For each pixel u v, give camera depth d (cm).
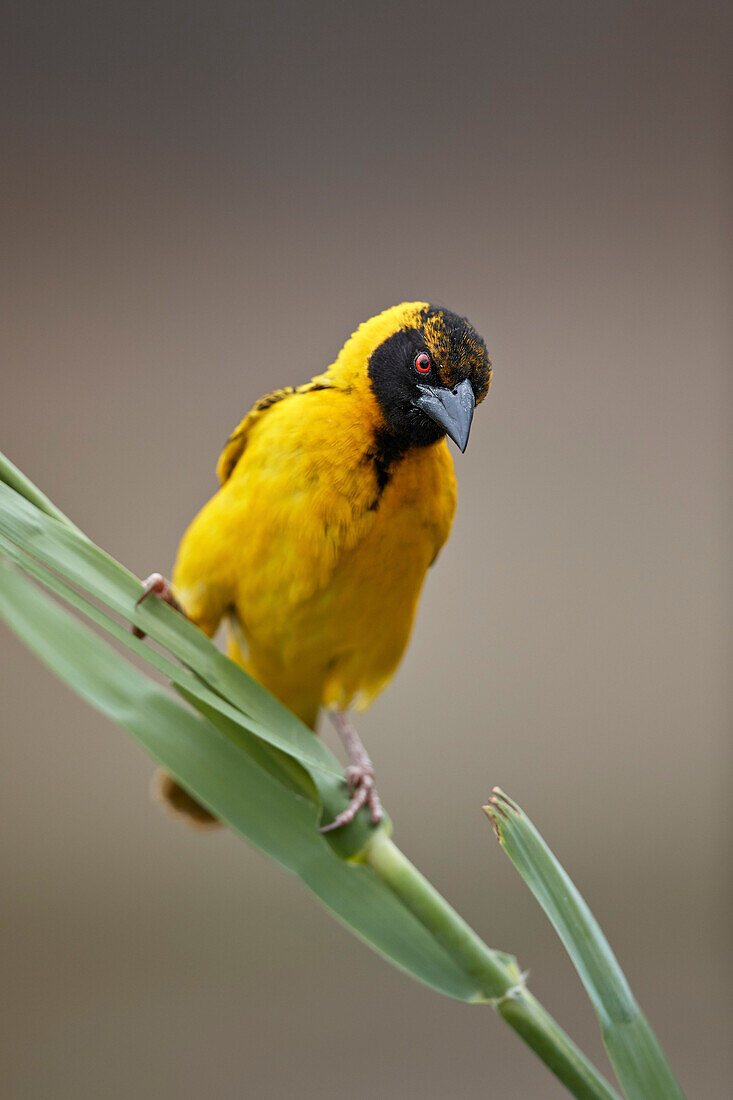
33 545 312
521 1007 311
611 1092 310
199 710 313
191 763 312
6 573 312
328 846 312
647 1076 310
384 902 312
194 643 313
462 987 311
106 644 312
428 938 312
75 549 312
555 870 311
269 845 312
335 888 312
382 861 312
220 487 323
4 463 312
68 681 312
